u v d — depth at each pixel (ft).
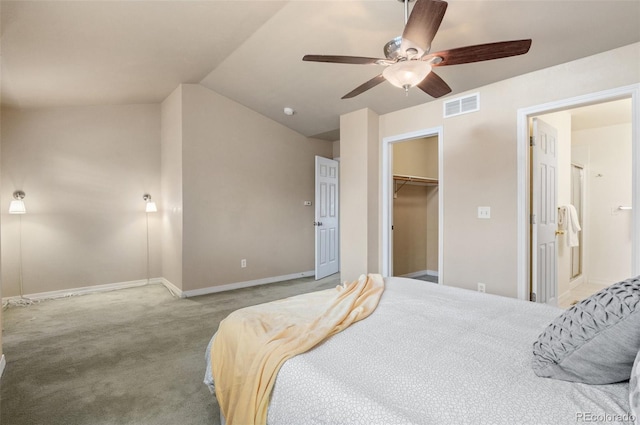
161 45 9.93
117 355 8.25
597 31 7.79
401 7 7.96
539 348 3.67
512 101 9.95
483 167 10.57
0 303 7.45
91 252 14.70
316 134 17.53
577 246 14.24
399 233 16.62
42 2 6.79
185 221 13.71
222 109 14.79
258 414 3.80
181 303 12.76
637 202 7.90
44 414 5.88
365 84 7.39
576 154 16.16
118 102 14.82
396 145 16.43
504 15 7.70
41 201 13.62
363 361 3.78
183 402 6.28
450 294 6.58
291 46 10.32
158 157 16.28
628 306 3.03
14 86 10.86
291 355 3.94
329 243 17.89
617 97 8.23
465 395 3.08
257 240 16.01
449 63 6.27
